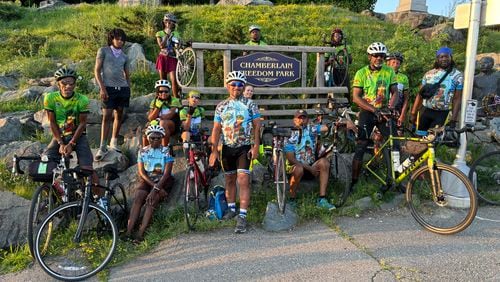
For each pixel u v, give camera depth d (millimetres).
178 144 6465
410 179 5234
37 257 4227
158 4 18250
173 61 8078
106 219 4648
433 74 6082
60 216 4652
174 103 6309
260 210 5562
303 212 5430
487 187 6133
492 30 15258
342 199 5602
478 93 9141
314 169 5684
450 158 6742
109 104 6227
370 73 5789
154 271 4277
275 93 7285
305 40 11688
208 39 10625
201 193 5746
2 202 5180
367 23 14484
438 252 4441
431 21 15508
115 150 6418
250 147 5164
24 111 7793
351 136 6719
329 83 8117
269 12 15547
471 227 5078
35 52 11766
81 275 4223
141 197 5301
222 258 4453
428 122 6246
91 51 10906
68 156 4969
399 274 4016
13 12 17547
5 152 6266
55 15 17609
